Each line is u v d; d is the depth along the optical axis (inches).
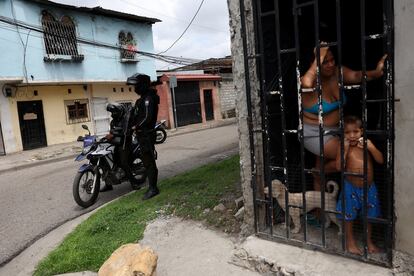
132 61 795.4
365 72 109.3
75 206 251.8
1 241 200.7
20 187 333.4
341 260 120.2
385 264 112.9
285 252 129.2
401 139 105.0
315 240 131.6
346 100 138.5
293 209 137.6
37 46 617.0
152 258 126.0
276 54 147.3
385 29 103.3
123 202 220.1
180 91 893.2
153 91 225.9
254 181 139.4
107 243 163.8
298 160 160.7
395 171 107.8
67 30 670.5
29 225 222.4
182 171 316.2
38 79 618.5
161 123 550.6
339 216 127.5
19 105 616.4
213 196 195.3
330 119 129.5
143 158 218.7
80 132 717.3
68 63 670.5
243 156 145.7
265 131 135.3
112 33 759.7
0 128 588.7
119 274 118.7
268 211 144.6
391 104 105.4
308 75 125.8
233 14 136.9
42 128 652.7
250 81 136.3
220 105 1038.4
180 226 170.4
